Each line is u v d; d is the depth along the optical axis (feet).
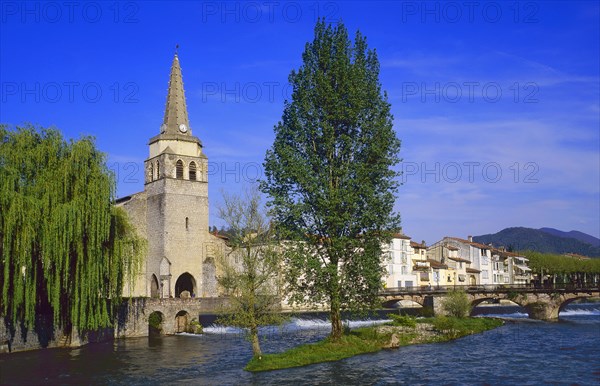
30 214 141.79
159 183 302.25
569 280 495.00
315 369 134.51
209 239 308.81
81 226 149.59
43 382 120.47
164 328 209.05
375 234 150.61
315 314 261.65
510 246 603.67
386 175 152.15
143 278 300.61
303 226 147.95
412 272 390.63
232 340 189.98
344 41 159.43
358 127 155.53
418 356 155.53
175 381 121.60
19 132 152.76
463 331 213.87
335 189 146.82
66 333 170.19
